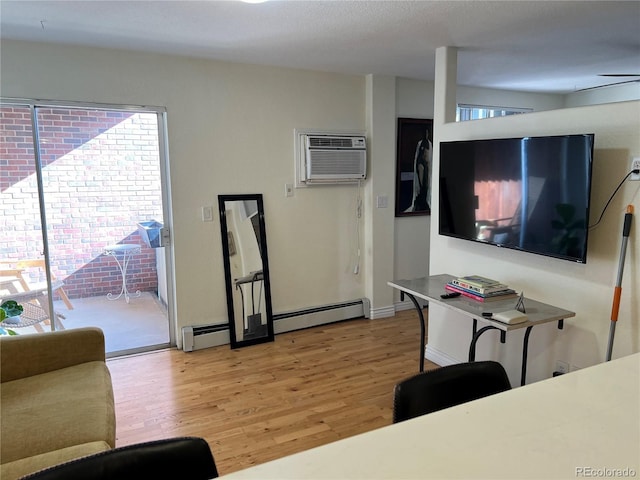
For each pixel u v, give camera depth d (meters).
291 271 4.47
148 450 1.11
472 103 5.52
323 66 4.14
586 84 5.29
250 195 4.17
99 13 2.66
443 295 2.87
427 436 1.06
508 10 2.64
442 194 3.37
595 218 2.46
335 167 4.43
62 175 3.55
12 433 1.89
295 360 3.77
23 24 2.86
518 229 2.74
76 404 2.12
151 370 3.58
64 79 3.39
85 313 3.77
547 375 2.80
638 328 2.31
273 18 2.76
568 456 0.98
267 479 0.91
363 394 3.19
